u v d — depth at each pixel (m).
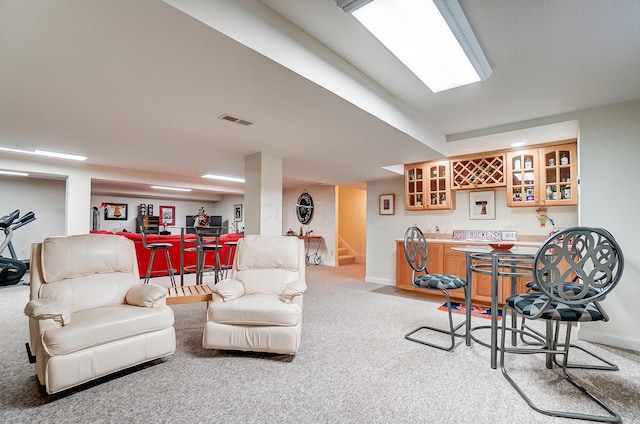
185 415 1.68
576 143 3.68
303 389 1.95
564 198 3.80
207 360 2.35
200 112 2.45
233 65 1.72
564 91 2.59
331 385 2.00
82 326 1.87
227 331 2.37
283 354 2.46
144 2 1.23
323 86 1.98
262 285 2.79
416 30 1.70
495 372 2.20
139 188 8.11
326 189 8.26
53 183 7.30
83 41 1.50
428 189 4.91
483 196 4.61
